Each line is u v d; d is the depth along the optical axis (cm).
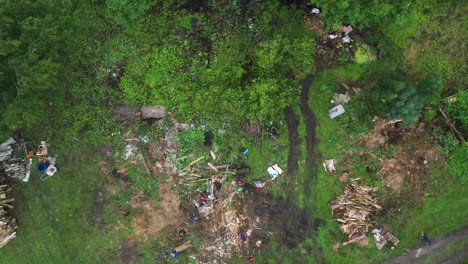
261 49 1764
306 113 1908
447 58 1881
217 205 1911
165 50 1897
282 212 1912
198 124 1914
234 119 1881
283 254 1912
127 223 1906
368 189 1878
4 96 1602
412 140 1877
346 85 1892
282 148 1912
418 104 1653
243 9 1892
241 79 1827
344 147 1891
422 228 1888
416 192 1884
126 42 1905
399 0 1612
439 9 1877
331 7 1620
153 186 1912
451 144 1855
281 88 1789
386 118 1845
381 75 1888
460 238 1877
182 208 1917
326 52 1889
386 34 1864
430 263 1880
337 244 1891
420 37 1878
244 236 1903
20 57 1510
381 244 1869
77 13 1900
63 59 1805
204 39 1905
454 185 1880
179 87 1902
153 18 1898
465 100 1803
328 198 1898
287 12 1878
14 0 1495
